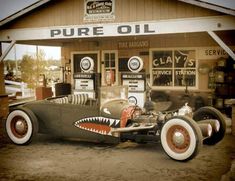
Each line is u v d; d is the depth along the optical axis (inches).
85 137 281.4
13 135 295.6
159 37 507.2
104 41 551.8
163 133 243.3
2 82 439.5
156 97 512.4
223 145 287.9
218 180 201.2
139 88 412.8
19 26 442.3
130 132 266.5
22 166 233.3
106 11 401.4
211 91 485.1
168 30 372.2
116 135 265.0
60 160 247.1
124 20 393.4
